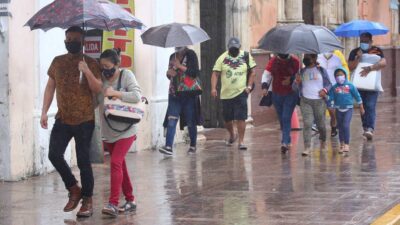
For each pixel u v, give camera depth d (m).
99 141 12.04
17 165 13.77
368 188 12.56
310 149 17.14
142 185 13.31
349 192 12.25
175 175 14.32
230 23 21.62
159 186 13.19
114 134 11.00
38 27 10.56
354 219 10.35
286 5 25.12
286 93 16.84
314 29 15.91
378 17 33.88
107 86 11.03
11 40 13.53
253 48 22.77
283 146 16.94
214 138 20.00
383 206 11.12
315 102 16.62
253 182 13.41
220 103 21.91
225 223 10.34
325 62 18.86
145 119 17.75
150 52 17.91
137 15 17.47
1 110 13.55
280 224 10.18
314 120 18.34
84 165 10.90
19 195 12.56
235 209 11.20
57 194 12.62
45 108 10.93
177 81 16.73
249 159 16.22
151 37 16.02
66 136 10.85
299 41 15.70
